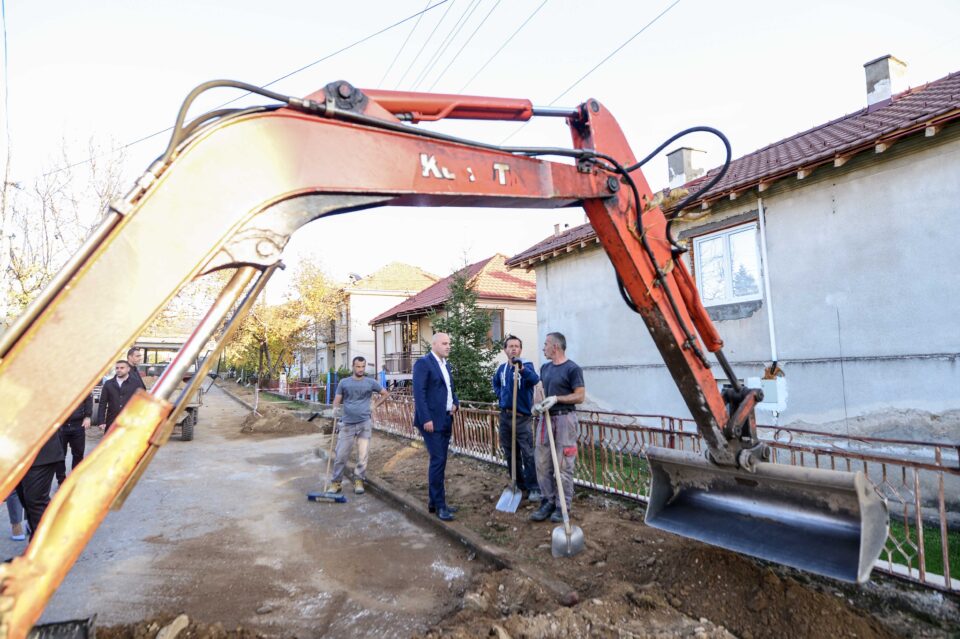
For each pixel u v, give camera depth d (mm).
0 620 1463
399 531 5473
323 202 2150
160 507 6512
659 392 10125
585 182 2990
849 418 7082
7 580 1503
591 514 5371
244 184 1960
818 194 7492
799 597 3270
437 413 5617
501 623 3166
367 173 2240
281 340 29906
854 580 2883
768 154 10023
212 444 11984
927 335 6332
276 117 2074
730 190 8070
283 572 4430
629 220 3164
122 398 7711
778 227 8008
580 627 3131
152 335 15875
